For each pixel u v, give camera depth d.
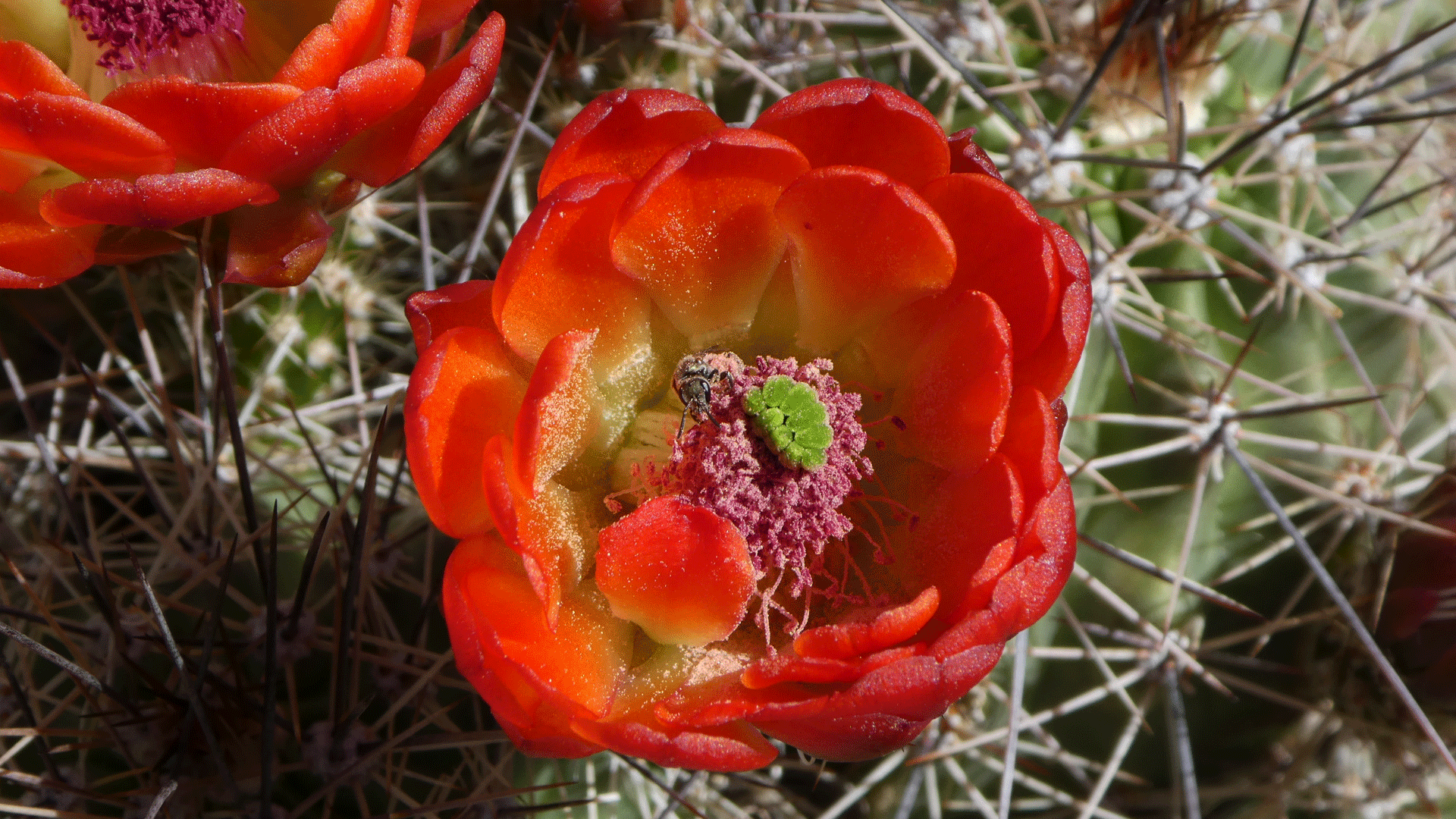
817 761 0.22
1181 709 0.22
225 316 0.21
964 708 0.22
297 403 0.22
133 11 0.19
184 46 0.19
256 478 0.21
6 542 0.21
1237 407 0.22
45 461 0.20
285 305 0.21
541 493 0.19
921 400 0.19
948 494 0.19
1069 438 0.22
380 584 0.21
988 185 0.18
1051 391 0.18
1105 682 0.22
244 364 0.22
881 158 0.19
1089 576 0.22
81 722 0.20
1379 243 0.23
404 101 0.18
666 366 0.20
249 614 0.20
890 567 0.19
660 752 0.17
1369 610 0.22
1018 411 0.18
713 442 0.19
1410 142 0.24
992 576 0.17
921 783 0.22
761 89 0.22
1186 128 0.23
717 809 0.22
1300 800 0.22
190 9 0.19
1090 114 0.23
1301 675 0.22
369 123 0.18
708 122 0.18
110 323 0.22
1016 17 0.23
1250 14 0.23
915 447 0.19
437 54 0.19
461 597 0.17
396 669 0.20
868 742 0.17
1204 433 0.22
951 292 0.19
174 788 0.18
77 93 0.18
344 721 0.19
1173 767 0.22
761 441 0.19
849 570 0.19
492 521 0.18
